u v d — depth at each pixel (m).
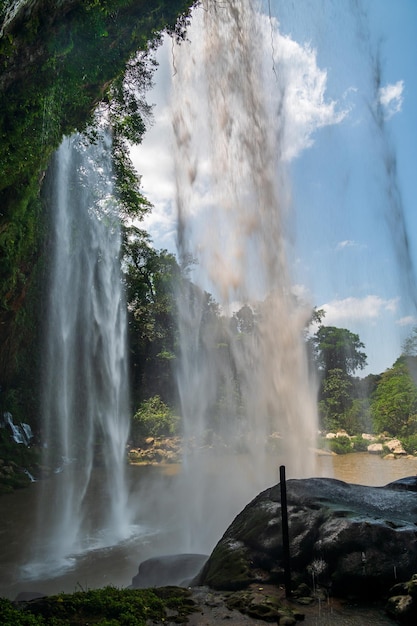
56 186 30.28
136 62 18.75
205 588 5.87
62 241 32.53
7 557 11.62
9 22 10.25
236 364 41.38
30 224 21.73
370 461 30.98
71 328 35.50
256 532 6.23
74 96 13.60
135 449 34.19
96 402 38.06
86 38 12.41
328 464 29.42
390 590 5.16
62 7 11.27
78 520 15.41
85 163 32.41
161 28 14.50
